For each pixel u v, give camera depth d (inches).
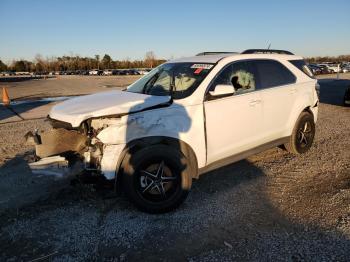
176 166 156.3
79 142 153.3
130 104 153.6
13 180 201.9
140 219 153.6
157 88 184.2
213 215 156.0
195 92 167.5
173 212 159.3
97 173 150.4
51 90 984.9
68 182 192.7
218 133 175.3
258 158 234.2
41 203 170.6
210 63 184.4
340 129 329.7
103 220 153.2
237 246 131.6
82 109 155.7
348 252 125.7
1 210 163.9
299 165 219.5
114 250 131.0
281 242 133.3
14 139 304.5
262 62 209.5
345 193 175.0
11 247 134.0
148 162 152.8
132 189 151.7
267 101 202.7
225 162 184.5
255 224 147.4
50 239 138.8
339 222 146.8
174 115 158.6
